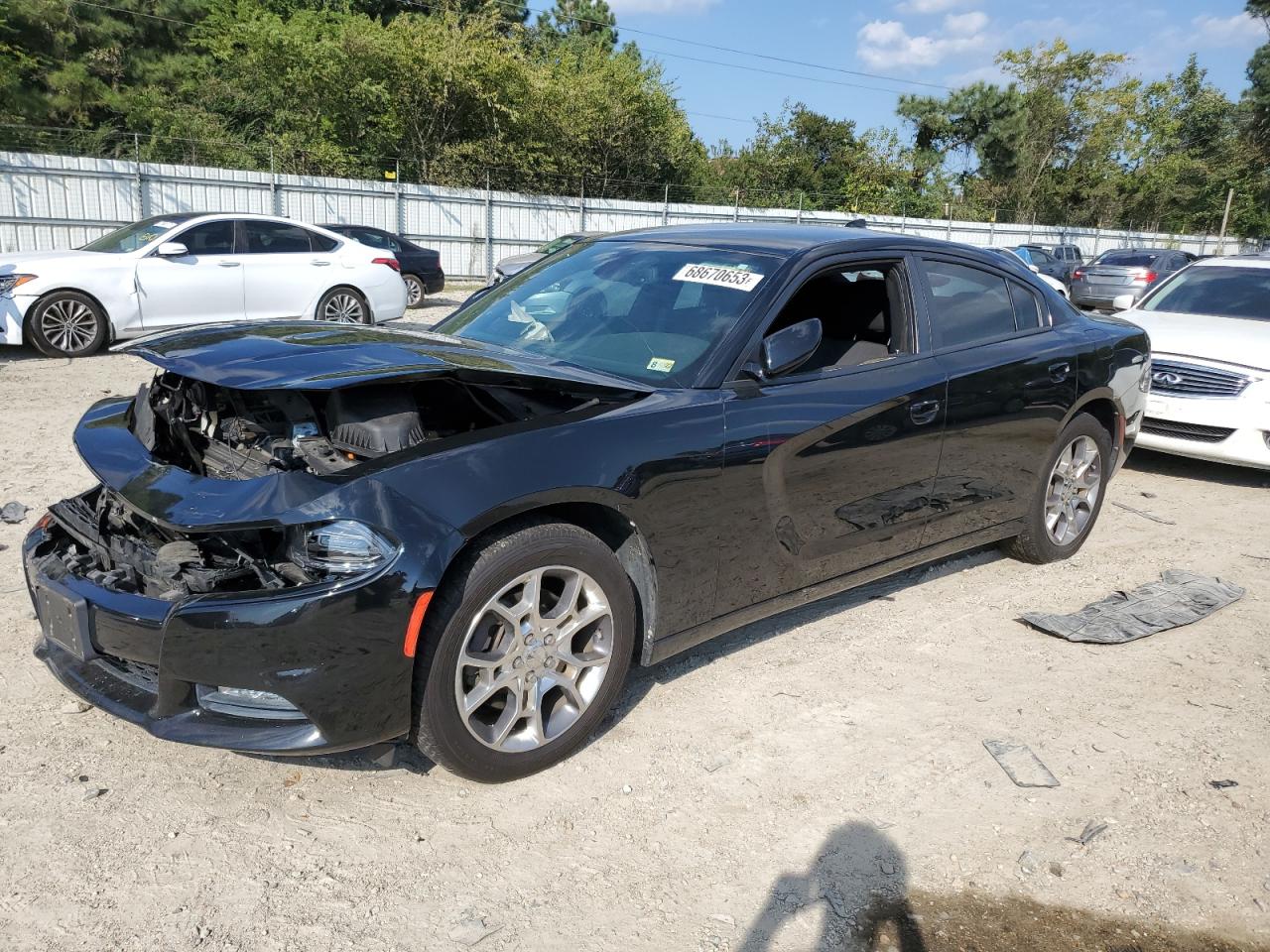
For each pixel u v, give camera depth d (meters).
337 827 2.73
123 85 34.25
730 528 3.30
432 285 20.19
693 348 3.45
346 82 31.58
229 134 31.69
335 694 2.53
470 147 32.34
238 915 2.37
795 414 3.43
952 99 52.47
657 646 3.23
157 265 11.03
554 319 3.84
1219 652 4.05
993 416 4.23
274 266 11.88
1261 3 55.56
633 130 37.62
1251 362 6.50
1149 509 6.20
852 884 2.57
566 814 2.82
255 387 2.64
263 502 2.57
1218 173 56.25
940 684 3.70
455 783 2.96
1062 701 3.60
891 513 3.91
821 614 4.34
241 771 2.99
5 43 31.36
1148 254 22.31
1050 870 2.65
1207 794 3.02
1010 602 4.53
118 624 2.66
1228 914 2.50
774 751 3.20
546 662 2.94
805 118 46.38
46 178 22.34
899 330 4.01
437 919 2.38
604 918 2.41
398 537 2.54
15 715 3.23
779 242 3.89
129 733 3.17
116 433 3.29
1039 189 52.59
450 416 3.40
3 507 5.13
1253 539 5.61
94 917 2.34
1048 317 4.75
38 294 10.32
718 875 2.59
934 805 2.93
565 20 51.44
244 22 33.25
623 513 2.97
